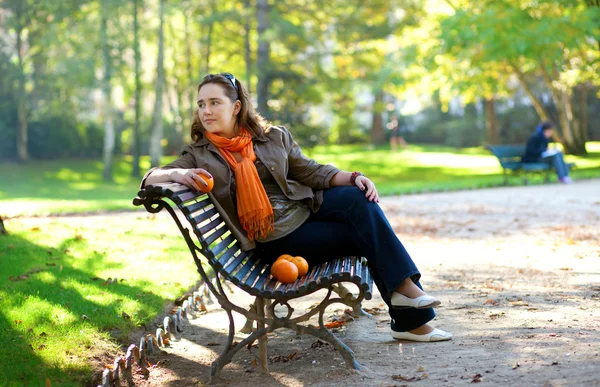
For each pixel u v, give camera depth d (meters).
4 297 5.36
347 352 3.89
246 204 4.12
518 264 7.20
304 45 29.47
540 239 8.84
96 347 4.34
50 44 29.19
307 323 5.13
